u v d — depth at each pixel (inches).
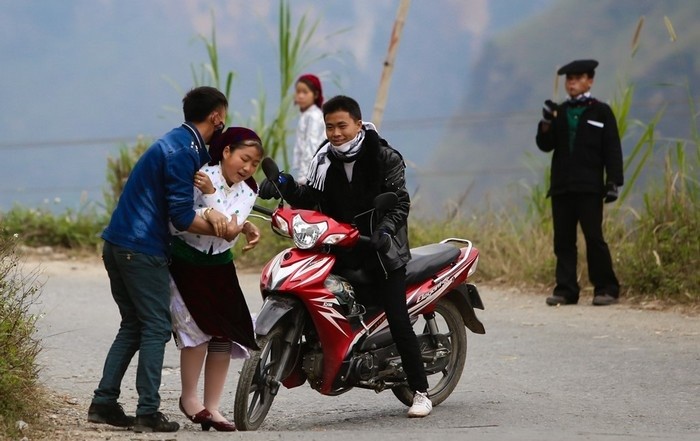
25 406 484.1
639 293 904.9
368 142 515.8
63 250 1232.2
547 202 1057.5
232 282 487.5
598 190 875.4
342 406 576.7
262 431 486.3
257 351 486.3
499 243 1047.6
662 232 919.0
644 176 963.3
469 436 470.0
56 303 900.6
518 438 464.4
